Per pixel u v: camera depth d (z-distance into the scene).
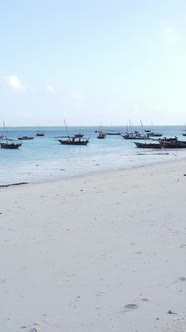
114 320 4.43
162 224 8.84
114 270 5.98
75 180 20.20
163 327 4.21
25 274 5.95
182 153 52.31
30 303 4.95
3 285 5.54
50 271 6.04
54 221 9.61
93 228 8.73
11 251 7.12
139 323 4.34
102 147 70.25
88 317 4.53
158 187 15.53
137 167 30.34
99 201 12.50
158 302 4.84
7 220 9.87
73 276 5.80
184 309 4.63
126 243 7.41
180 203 11.48
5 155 49.84
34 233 8.43
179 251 6.80
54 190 16.03
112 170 28.34
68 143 79.31
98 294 5.14
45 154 51.78
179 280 5.52
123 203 11.88
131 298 4.98
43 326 4.35
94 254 6.80
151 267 6.05
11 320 4.52
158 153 52.50
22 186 18.36
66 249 7.15
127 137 105.19
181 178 18.69
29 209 11.45
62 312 4.68
